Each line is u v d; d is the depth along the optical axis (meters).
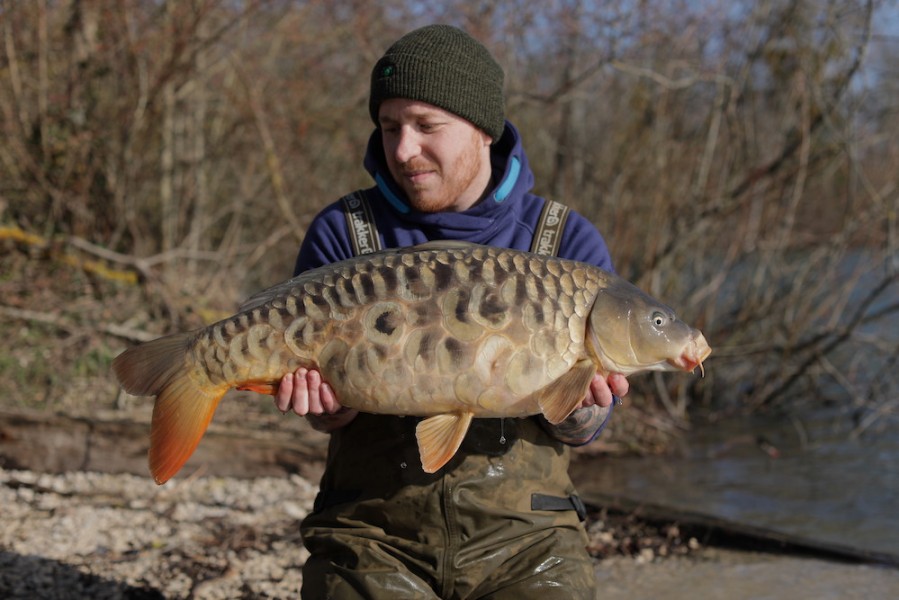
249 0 8.80
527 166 2.87
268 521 4.63
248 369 2.38
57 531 4.36
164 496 4.96
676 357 2.38
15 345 7.05
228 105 10.17
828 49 8.80
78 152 8.70
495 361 2.32
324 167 10.70
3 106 8.50
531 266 2.38
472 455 2.55
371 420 2.61
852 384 8.70
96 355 7.05
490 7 9.09
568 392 2.33
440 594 2.54
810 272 9.18
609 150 9.59
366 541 2.54
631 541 4.54
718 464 6.70
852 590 3.96
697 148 9.16
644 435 7.43
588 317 2.37
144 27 8.90
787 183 8.92
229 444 5.34
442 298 2.33
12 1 8.14
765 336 9.24
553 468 2.64
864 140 8.95
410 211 2.79
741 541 4.48
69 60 8.77
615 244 8.82
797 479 6.25
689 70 9.28
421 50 2.63
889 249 8.26
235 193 11.12
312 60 10.09
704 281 9.42
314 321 2.36
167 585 3.85
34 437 5.24
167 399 2.41
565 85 8.75
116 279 8.02
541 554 2.52
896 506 5.55
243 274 9.33
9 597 3.67
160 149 9.95
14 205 8.70
